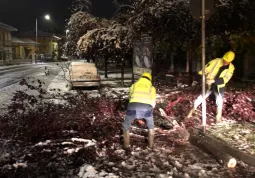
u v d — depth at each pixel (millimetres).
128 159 5898
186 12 12055
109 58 20484
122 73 17922
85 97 8203
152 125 6418
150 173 5277
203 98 6758
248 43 14617
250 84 12836
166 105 9211
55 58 69250
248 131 7000
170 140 6984
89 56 22156
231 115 8383
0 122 7117
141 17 12477
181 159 5855
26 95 8055
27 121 6797
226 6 11422
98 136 6727
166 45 19047
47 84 19000
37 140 6445
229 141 6363
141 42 12023
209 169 5410
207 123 7715
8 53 54000
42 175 5207
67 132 6508
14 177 5148
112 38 15688
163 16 12242
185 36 13086
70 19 19688
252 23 12289
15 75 27234
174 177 5105
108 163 5688
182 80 12961
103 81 20688
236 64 16938
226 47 16562
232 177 5074
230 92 9297
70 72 16438
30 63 57219
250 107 8219
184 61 21609
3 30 53281
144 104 6195
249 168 5379
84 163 5684
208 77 7633
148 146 6551
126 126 6305
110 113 7387
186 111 8594
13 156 5754
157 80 13383
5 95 14188
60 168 5461
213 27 12812
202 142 6375
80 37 17797
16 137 6422
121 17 16406
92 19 18688
